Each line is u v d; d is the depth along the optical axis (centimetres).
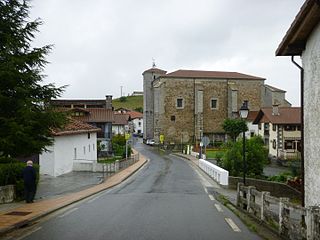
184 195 2055
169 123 9031
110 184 2680
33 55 1347
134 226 1132
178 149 8419
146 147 9112
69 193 2134
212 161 5178
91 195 2083
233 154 3394
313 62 1020
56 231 1081
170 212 1423
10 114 1311
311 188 1042
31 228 1144
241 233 1022
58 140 3391
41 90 1407
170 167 4544
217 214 1374
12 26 1319
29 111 1287
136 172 3862
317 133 991
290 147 6119
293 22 1002
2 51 1271
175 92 9044
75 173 3581
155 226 1130
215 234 1009
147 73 10256
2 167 1827
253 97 9331
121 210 1483
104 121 6300
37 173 2203
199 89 9012
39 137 1391
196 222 1199
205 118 9150
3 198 1697
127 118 10638
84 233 1038
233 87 9138
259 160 3366
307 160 1086
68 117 1520
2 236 1028
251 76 9538
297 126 6147
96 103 7694
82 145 4203
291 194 2338
